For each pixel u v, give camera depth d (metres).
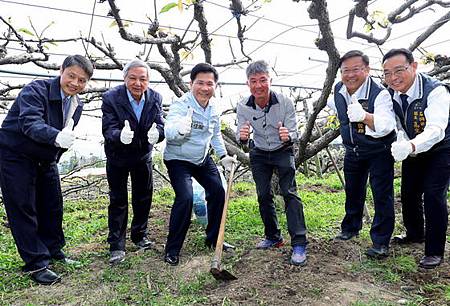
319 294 2.72
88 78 3.18
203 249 3.74
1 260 3.59
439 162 3.11
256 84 3.30
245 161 5.19
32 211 3.18
